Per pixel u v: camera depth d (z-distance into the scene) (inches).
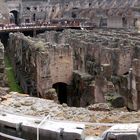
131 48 1609.3
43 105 812.6
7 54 2753.4
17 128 616.7
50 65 1427.2
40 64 1391.5
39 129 598.9
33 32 3609.7
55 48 1434.5
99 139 601.9
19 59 1984.5
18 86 1806.1
